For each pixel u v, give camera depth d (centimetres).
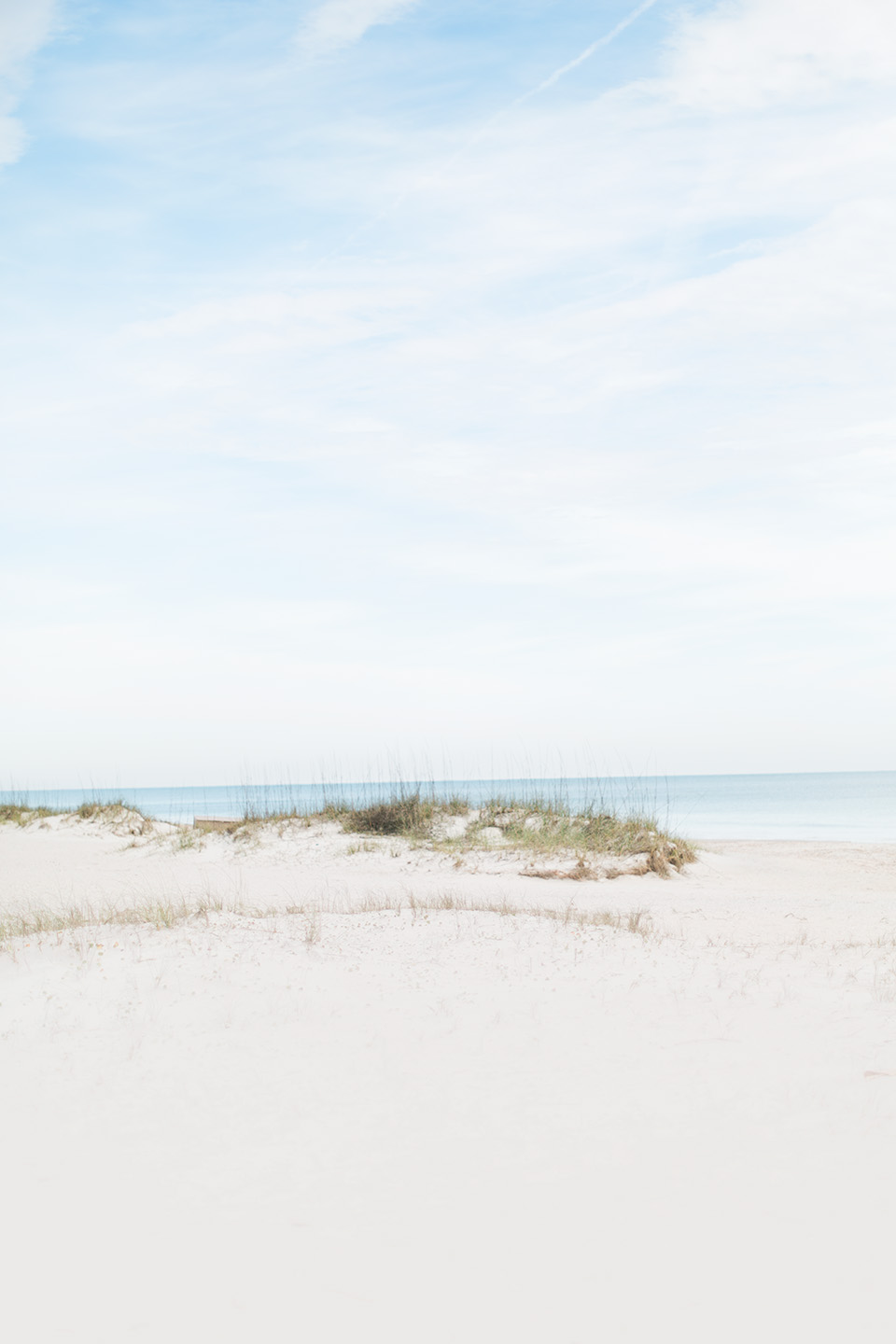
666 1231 360
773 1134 445
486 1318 310
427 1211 382
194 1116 491
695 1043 578
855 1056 548
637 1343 295
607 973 754
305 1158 438
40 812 2653
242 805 2520
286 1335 304
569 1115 475
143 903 1298
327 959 797
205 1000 687
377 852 1916
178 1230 374
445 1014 646
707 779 15112
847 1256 339
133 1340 304
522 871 1716
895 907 1331
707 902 1392
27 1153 452
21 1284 338
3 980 767
